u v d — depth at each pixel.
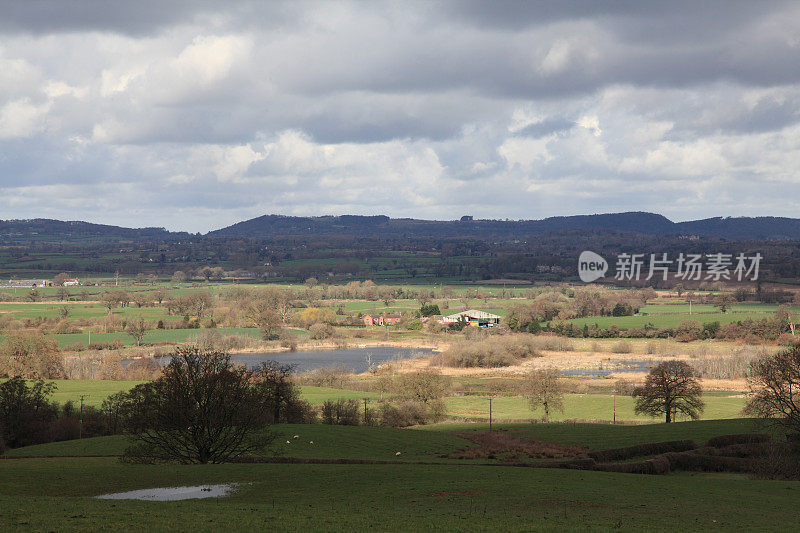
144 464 71.12
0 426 99.44
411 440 92.31
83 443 90.56
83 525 38.12
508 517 42.94
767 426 81.31
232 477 59.16
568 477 60.78
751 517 45.09
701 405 111.81
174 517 40.84
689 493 54.16
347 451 83.62
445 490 53.09
